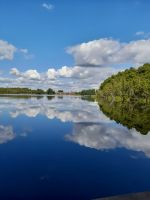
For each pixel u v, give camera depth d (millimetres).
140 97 120188
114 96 136125
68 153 21672
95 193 13742
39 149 22828
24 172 16516
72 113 56219
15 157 20016
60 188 14195
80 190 14047
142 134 31125
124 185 14930
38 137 28438
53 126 36844
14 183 14664
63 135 29891
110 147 24281
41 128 34938
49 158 19938
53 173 16547
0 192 13484
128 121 42938
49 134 30422
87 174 16578
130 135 30422
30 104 84750
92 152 22219
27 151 21969
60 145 24625
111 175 16531
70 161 19312
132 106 82500
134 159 20312
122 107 77125
